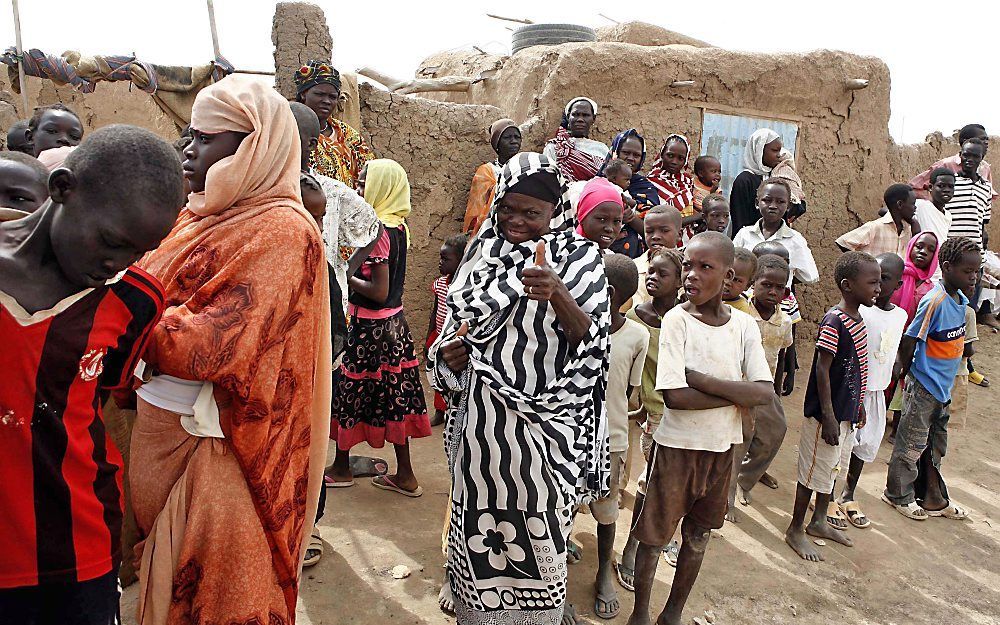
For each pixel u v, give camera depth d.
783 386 5.19
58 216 1.35
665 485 2.82
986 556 3.97
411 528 3.71
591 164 6.23
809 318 8.34
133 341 1.57
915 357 4.27
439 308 5.07
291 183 1.96
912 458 4.33
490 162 6.52
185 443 1.83
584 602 3.17
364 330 3.92
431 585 3.20
